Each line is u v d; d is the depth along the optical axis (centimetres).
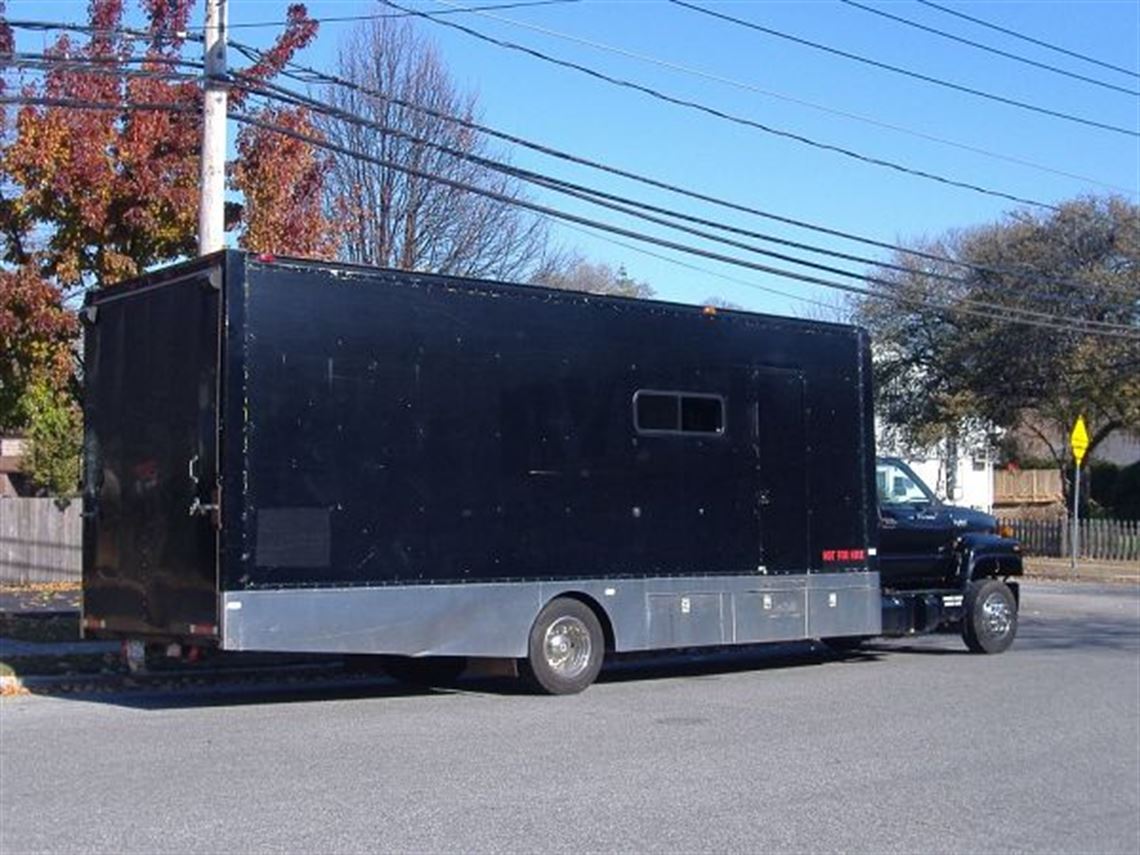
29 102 1435
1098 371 3878
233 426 1084
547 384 1278
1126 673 1494
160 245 1692
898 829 769
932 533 1697
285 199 1753
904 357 4488
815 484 1486
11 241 1681
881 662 1628
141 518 1171
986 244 4212
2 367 1706
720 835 748
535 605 1259
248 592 1083
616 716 1162
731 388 1420
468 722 1125
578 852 709
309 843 719
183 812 788
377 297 1173
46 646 1572
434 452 1197
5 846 711
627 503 1327
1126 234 3888
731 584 1402
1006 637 1728
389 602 1160
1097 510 4728
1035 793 870
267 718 1142
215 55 1430
